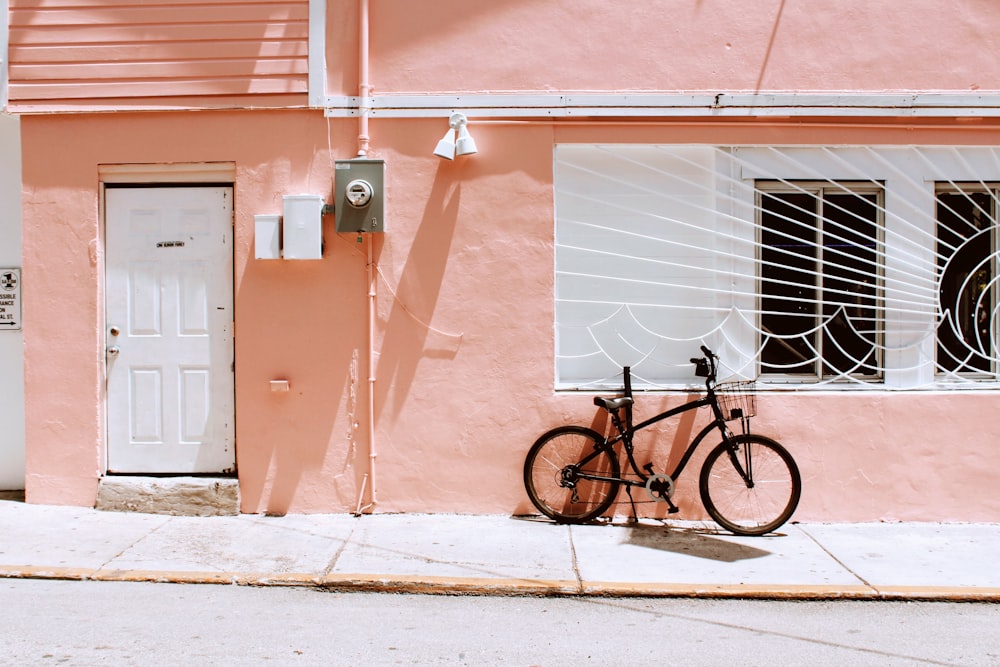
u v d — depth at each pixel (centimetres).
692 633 412
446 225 592
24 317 594
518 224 592
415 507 594
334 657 377
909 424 591
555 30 592
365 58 585
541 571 485
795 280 612
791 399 590
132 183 597
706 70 590
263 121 589
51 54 591
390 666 368
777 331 612
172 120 589
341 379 592
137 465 601
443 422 593
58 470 595
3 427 634
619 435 573
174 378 599
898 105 588
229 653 379
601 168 613
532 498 580
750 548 533
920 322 605
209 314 598
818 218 609
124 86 590
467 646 392
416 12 593
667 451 594
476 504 595
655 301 614
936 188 609
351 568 485
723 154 597
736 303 609
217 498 588
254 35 589
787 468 571
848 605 452
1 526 551
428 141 591
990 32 592
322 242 585
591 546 532
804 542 547
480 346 592
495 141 591
